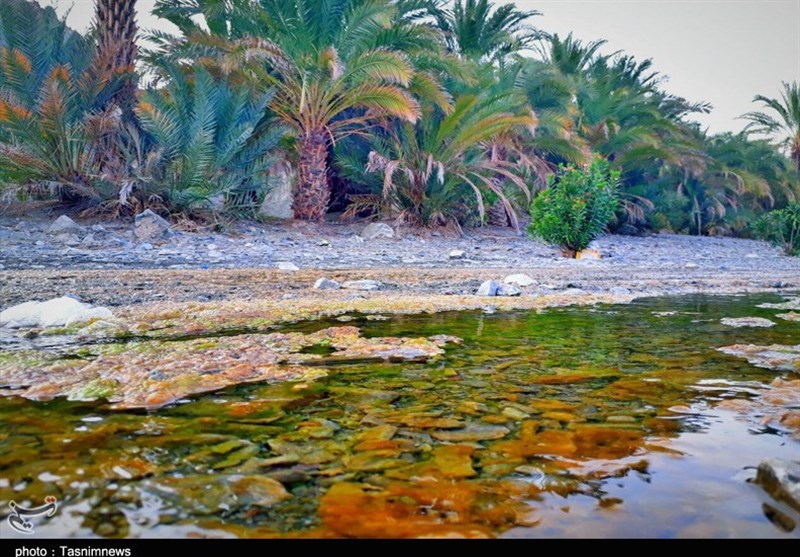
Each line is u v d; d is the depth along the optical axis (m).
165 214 9.70
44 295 3.25
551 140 14.45
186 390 1.43
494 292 4.01
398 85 11.18
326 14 10.30
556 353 2.00
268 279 4.62
